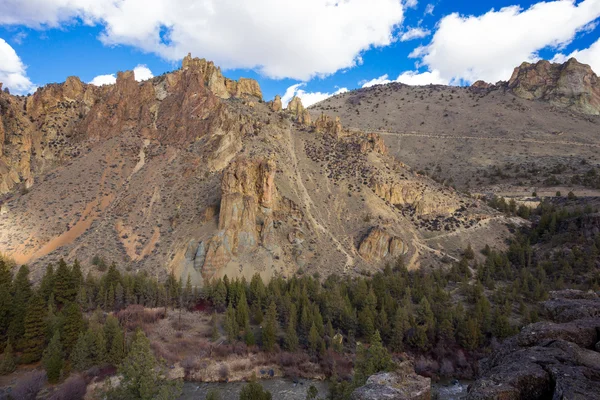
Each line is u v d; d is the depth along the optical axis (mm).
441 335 80500
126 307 91812
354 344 80500
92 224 130375
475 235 136375
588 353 17672
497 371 17250
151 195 143500
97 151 166500
